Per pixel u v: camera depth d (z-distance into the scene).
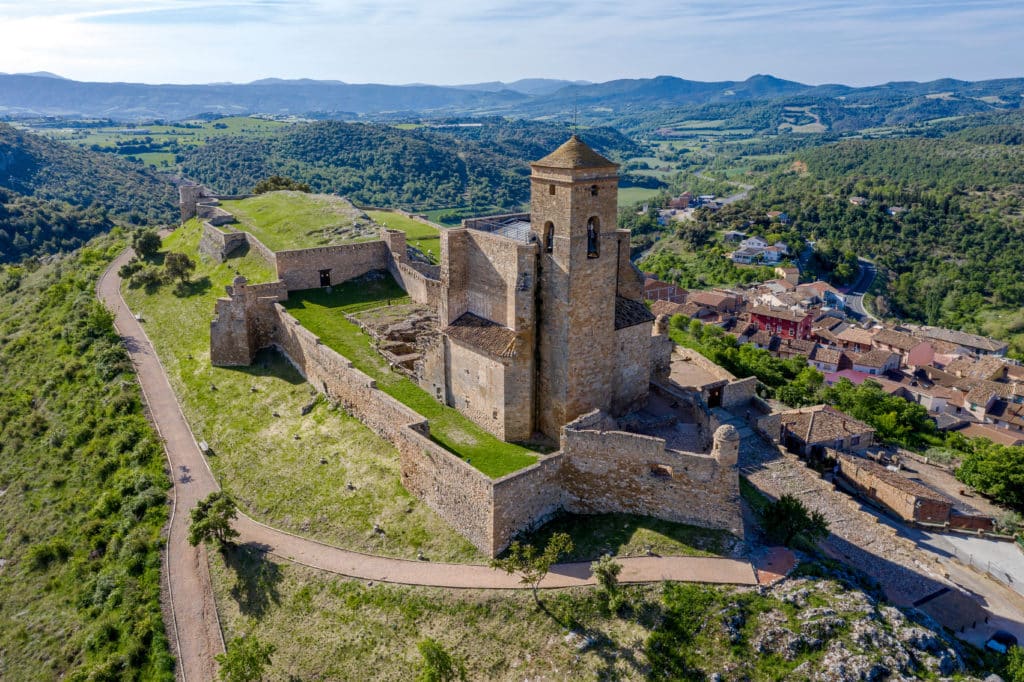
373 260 79.62
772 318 137.75
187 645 40.69
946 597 45.03
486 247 49.59
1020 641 43.59
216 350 67.62
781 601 37.06
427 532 43.78
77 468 58.88
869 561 46.44
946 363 125.88
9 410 69.31
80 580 47.47
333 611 40.06
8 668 42.81
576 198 42.81
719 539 40.50
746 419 59.53
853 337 132.25
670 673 34.25
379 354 61.22
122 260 105.00
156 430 59.72
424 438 45.59
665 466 41.59
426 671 34.50
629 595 37.38
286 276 74.19
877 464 66.69
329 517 46.62
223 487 52.16
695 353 67.00
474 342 48.84
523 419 48.09
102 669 39.53
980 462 70.56
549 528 42.88
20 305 98.50
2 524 55.66
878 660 34.22
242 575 43.88
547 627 36.81
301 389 61.91
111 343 74.69
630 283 52.84
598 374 47.78
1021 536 58.03
